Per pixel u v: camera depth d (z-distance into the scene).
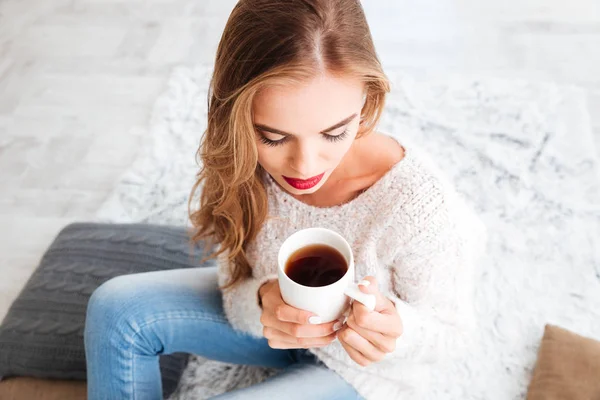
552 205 1.76
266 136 0.85
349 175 1.00
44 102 2.29
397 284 1.05
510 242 1.69
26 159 2.10
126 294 1.18
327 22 0.75
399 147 0.99
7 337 1.47
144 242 1.60
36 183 2.03
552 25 2.34
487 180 1.84
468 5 2.45
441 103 2.06
